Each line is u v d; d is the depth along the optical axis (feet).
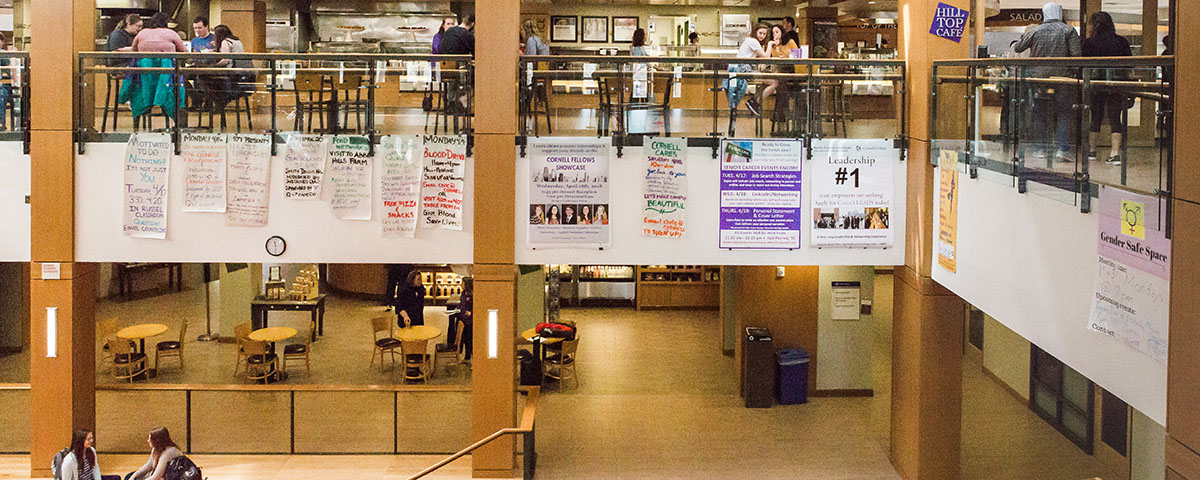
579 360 59.47
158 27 38.86
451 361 59.47
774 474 40.91
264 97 38.32
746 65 39.88
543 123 38.93
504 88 38.32
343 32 61.46
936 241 36.27
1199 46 18.13
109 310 71.67
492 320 39.42
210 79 38.19
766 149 38.65
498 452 39.75
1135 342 20.88
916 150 37.63
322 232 38.86
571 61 38.58
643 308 74.08
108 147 38.22
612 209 39.01
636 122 38.70
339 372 56.90
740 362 52.49
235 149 38.40
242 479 39.01
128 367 55.01
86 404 40.29
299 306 59.52
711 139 38.60
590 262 39.22
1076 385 44.86
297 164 38.52
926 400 37.88
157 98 38.19
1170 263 19.13
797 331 52.03
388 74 38.40
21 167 38.32
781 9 65.00
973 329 59.62
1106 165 22.31
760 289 51.88
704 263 39.14
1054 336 25.35
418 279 60.80
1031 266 26.91
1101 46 30.19
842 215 38.99
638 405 50.60
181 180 38.45
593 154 38.81
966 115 32.50
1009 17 52.37
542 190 38.93
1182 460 18.74
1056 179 25.05
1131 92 20.94
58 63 37.68
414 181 38.88
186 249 38.75
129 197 38.40
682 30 64.85
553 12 64.95
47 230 38.22
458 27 39.42
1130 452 39.55
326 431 43.19
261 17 57.93
